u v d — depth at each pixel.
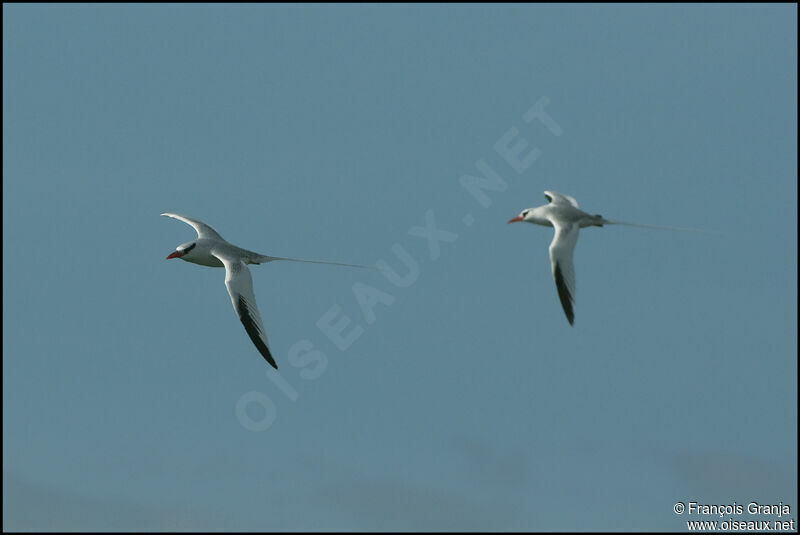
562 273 45.78
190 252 46.22
